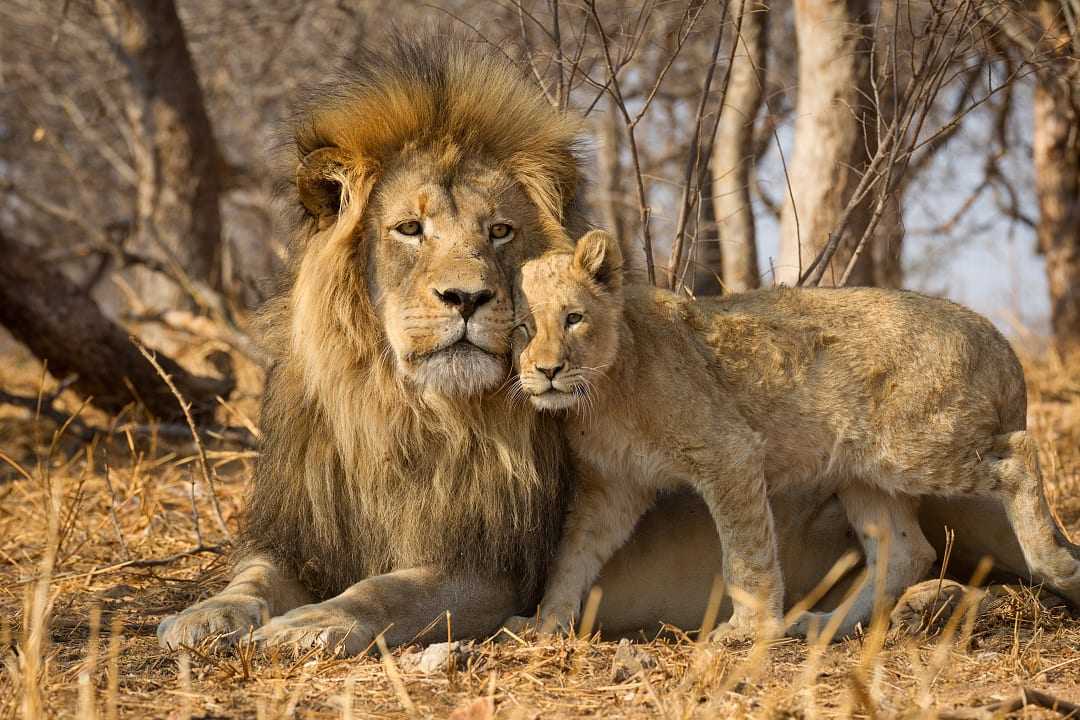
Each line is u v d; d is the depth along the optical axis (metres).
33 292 15.68
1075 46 12.62
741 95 16.62
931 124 22.88
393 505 8.01
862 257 13.46
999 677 6.73
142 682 6.60
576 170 8.53
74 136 33.94
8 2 30.94
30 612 7.72
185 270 21.38
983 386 8.18
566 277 7.62
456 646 7.05
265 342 8.65
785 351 8.16
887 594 8.27
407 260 7.81
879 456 8.14
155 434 14.41
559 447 8.14
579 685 6.59
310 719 5.98
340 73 8.91
